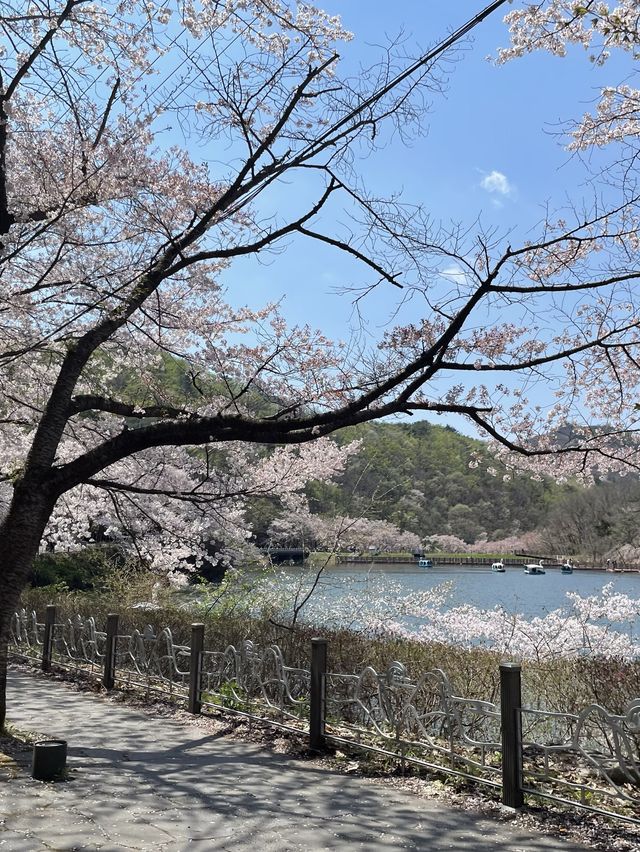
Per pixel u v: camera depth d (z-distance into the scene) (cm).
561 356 705
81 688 1030
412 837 444
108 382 1258
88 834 423
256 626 1060
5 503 1364
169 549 1486
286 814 484
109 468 1181
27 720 798
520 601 1727
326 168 830
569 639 1041
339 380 960
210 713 833
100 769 588
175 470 1221
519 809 500
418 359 712
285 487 1216
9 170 942
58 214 851
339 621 1188
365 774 596
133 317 1081
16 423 1066
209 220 833
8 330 970
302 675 859
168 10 817
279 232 827
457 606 1275
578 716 486
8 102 821
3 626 715
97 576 1952
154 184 928
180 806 493
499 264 695
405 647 933
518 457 877
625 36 608
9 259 913
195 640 856
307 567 1430
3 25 783
